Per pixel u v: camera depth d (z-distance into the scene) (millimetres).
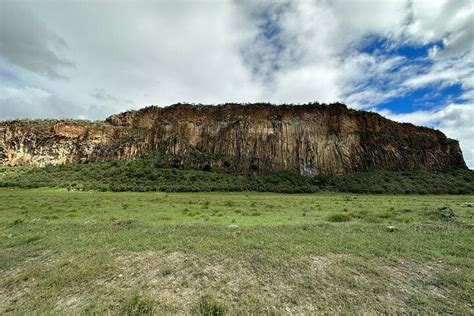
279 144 110062
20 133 114875
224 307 8781
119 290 10109
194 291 10055
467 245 14078
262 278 10773
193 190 77375
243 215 26609
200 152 110438
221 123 115938
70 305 9461
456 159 122812
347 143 110375
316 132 111625
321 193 82500
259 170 104938
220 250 13203
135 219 23000
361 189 86875
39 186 77125
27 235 16969
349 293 9758
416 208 31938
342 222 21328
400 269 11508
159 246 13883
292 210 31328
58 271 11656
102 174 90688
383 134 115188
